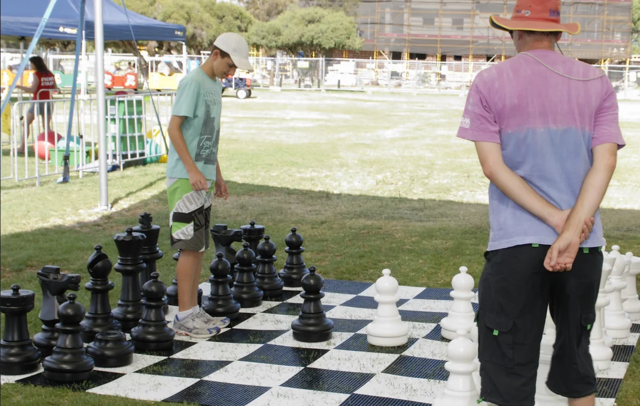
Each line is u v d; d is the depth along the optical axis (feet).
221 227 16.19
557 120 7.77
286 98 107.34
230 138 53.42
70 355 11.05
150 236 14.87
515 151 7.86
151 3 151.43
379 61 141.69
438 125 67.56
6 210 25.95
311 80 139.44
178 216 12.99
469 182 34.76
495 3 176.86
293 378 11.30
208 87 13.10
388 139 54.75
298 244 17.30
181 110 12.69
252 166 38.99
